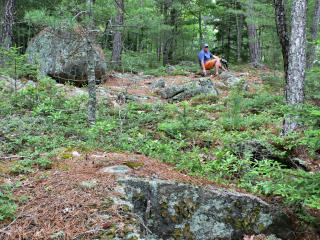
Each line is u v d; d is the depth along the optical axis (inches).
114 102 317.1
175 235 111.3
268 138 200.7
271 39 485.7
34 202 100.5
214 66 542.6
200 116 282.5
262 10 447.8
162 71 564.4
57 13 205.2
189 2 689.0
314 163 180.7
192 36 843.4
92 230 87.1
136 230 91.7
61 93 274.8
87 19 205.3
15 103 236.2
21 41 572.4
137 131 229.3
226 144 194.9
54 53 370.3
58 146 166.1
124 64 266.2
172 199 114.7
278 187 112.0
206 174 145.2
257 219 121.3
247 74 514.9
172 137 222.5
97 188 109.4
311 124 120.3
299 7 213.2
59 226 88.3
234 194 122.0
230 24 832.9
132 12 227.6
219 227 116.6
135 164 138.0
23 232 85.4
